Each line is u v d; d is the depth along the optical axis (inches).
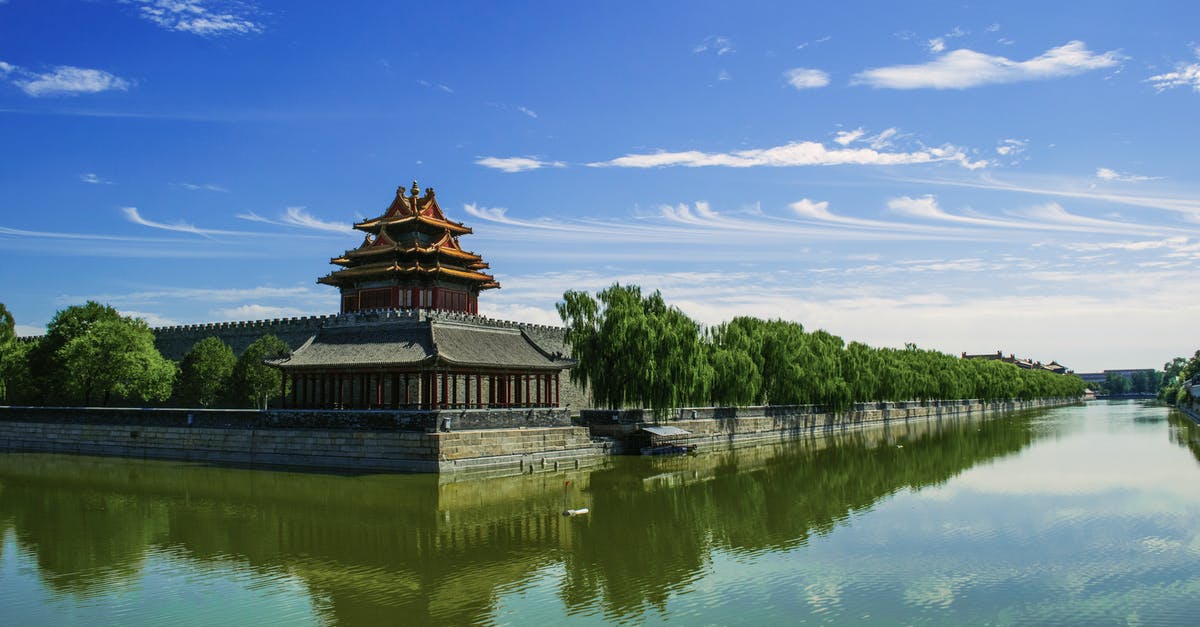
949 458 3339.1
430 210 4072.3
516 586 1400.1
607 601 1321.4
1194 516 1953.7
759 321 4734.3
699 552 1633.9
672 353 3425.2
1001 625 1205.7
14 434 3526.1
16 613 1262.3
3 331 4065.0
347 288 4065.0
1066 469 2881.4
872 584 1407.5
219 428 2994.6
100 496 2282.2
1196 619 1222.9
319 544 1697.8
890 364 5984.3
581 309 3494.1
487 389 3698.3
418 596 1346.0
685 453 3516.2
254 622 1219.9
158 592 1364.4
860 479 2674.7
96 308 4178.2
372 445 2635.3
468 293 4158.5
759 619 1234.6
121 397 4288.9
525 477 2650.1
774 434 4490.7
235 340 4581.7
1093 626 1199.6
